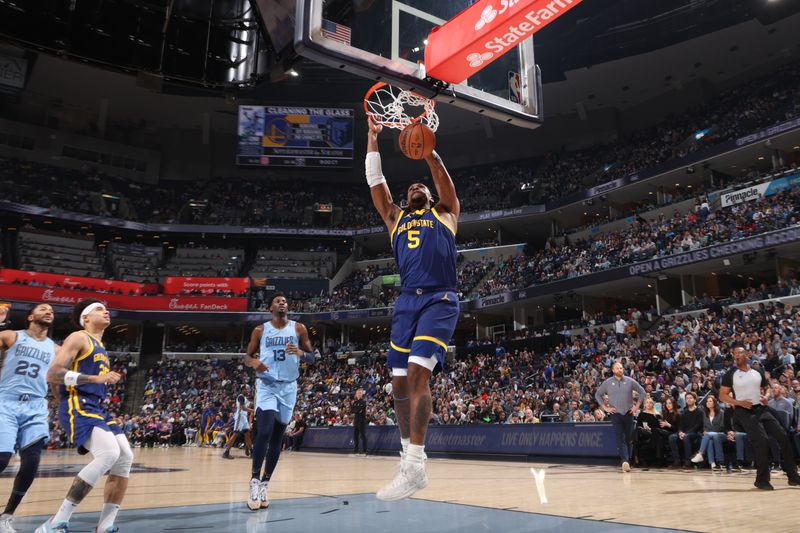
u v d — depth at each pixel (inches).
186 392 1193.4
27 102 1450.5
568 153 1469.0
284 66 339.0
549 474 311.9
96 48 331.9
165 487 250.4
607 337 876.0
